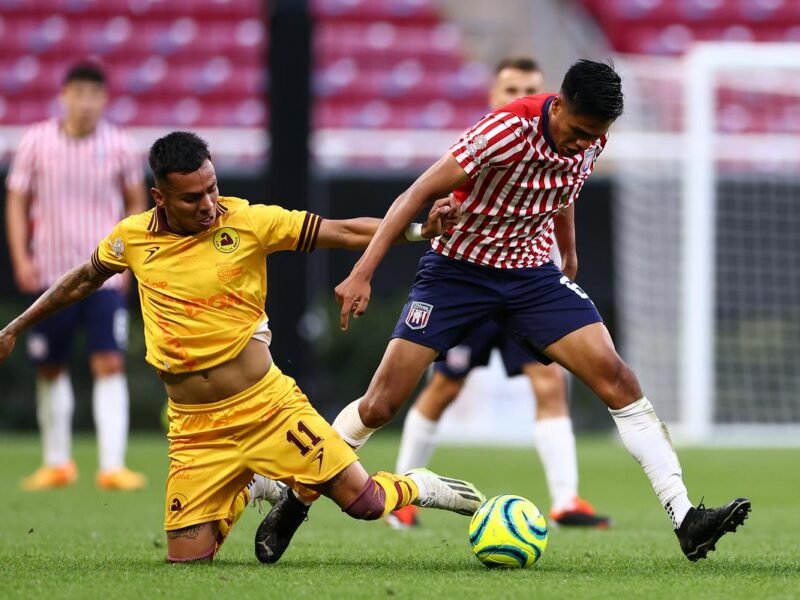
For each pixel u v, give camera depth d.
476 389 51.59
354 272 15.98
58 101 69.38
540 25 75.00
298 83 39.12
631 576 15.34
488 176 16.84
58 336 33.03
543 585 14.40
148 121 69.19
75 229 33.28
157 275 16.11
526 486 33.56
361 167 58.34
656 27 71.69
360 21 74.38
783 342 53.84
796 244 54.66
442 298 17.73
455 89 71.25
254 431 16.12
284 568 16.06
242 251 16.08
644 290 54.38
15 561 16.97
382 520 25.25
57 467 33.66
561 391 24.42
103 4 73.06
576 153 16.73
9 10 72.44
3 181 56.94
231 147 58.91
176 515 16.39
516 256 17.61
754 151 61.53
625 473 38.31
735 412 53.28
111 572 15.45
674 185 54.44
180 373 16.11
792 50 47.25
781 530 23.59
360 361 53.81
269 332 16.44
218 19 73.25
